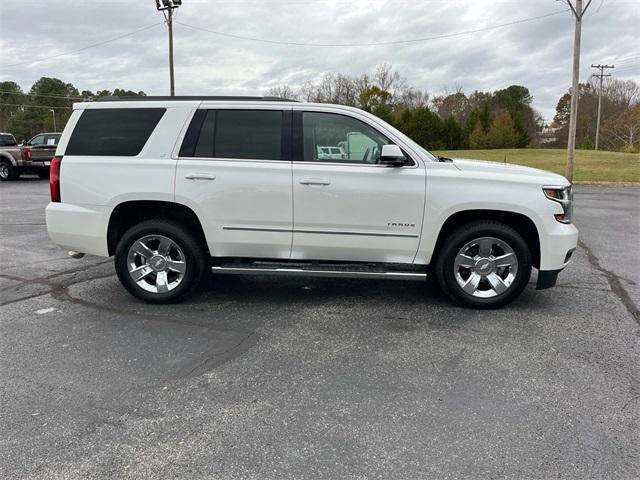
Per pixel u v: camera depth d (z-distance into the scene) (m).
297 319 4.70
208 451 2.69
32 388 3.36
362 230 4.79
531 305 5.12
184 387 3.38
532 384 3.44
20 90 95.56
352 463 2.59
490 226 4.82
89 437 2.81
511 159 37.59
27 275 6.18
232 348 4.03
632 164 31.64
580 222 10.91
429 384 3.44
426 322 4.63
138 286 5.07
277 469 2.54
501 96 84.69
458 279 4.94
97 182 4.89
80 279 6.02
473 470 2.53
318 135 4.83
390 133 4.80
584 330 4.44
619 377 3.55
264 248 4.91
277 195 4.75
